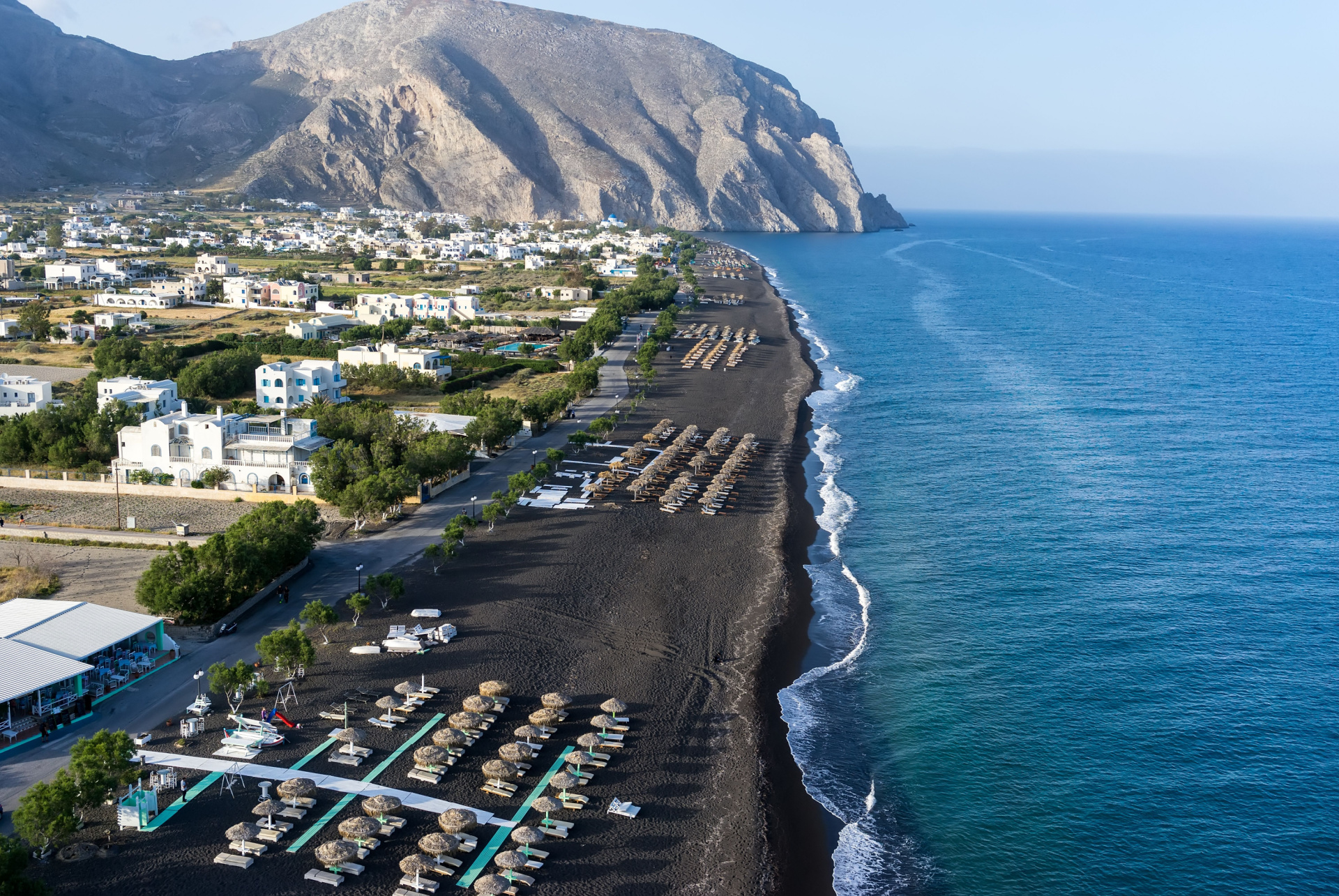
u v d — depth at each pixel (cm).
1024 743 7500
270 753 6856
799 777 7031
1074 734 7638
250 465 12688
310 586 9869
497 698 7694
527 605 9525
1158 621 9556
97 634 7825
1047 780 7050
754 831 6359
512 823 6262
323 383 17388
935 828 6525
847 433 16962
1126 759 7294
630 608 9588
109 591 9469
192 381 17788
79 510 11981
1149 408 18900
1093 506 12975
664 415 17862
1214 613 9738
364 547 11000
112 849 5841
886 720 7812
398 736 7150
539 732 7212
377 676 8025
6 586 9425
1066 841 6394
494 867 5838
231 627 8800
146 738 6938
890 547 11512
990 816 6650
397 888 5597
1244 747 7438
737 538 11662
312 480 12356
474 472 14100
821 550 11419
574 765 6881
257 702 7556
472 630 8938
